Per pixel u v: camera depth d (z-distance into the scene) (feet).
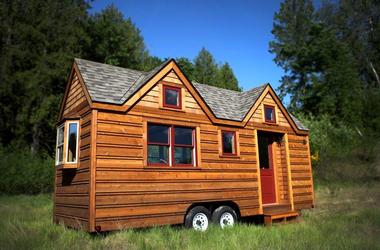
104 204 29.58
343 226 34.35
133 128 32.94
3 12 97.04
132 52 135.33
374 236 29.55
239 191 40.81
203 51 195.00
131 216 30.99
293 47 147.84
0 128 93.25
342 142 101.65
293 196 47.85
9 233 28.66
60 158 37.45
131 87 37.22
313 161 88.74
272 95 49.26
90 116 31.32
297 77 143.54
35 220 40.52
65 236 28.43
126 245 25.94
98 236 29.12
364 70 140.05
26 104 91.76
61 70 93.81
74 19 106.11
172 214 33.94
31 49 98.22
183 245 26.45
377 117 111.96
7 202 59.88
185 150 37.37
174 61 37.50
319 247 25.38
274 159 49.06
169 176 34.53
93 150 29.86
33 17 100.07
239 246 25.53
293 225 36.81
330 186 72.90
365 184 73.20
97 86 33.99
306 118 105.40
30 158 81.10
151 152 34.88
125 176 31.35
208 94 47.42
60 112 43.34
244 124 43.55
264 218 41.93
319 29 137.80
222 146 40.63
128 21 158.81
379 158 90.58
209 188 37.81
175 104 37.22
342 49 127.85
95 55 117.50
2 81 91.45
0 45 97.96
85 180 30.76
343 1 147.33
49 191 78.13
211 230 31.91
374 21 139.13
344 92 118.01
